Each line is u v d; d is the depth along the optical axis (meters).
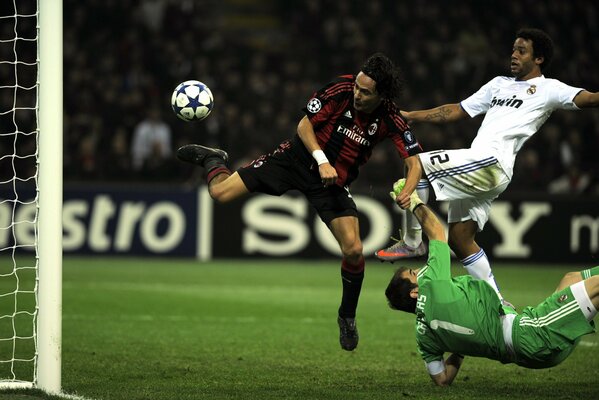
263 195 51.00
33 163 52.75
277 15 74.75
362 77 19.30
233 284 40.97
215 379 21.06
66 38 60.38
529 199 51.19
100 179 52.69
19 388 18.61
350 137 20.28
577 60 63.53
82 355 23.94
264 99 58.72
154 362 23.17
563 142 56.56
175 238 50.66
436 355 20.20
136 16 63.47
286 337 27.77
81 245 50.25
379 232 51.25
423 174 23.02
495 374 22.47
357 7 66.12
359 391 19.86
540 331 18.36
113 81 58.94
